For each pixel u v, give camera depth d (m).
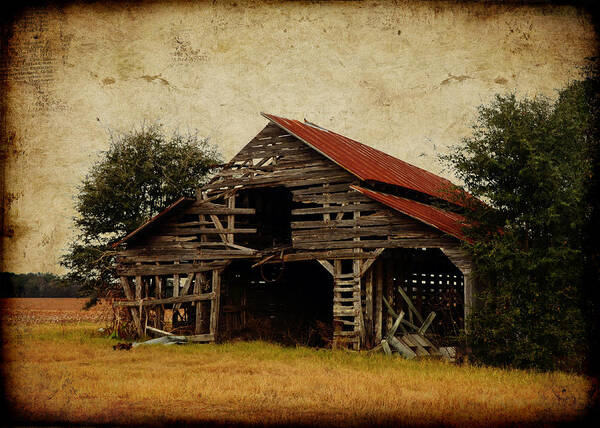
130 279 26.08
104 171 33.47
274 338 24.66
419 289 23.75
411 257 23.08
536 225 16.59
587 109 15.54
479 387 12.73
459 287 25.02
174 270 24.58
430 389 12.48
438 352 18.92
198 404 10.82
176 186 33.75
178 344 22.47
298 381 13.29
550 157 16.03
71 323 31.27
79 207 32.94
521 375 14.47
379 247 19.88
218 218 24.09
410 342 19.30
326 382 13.12
